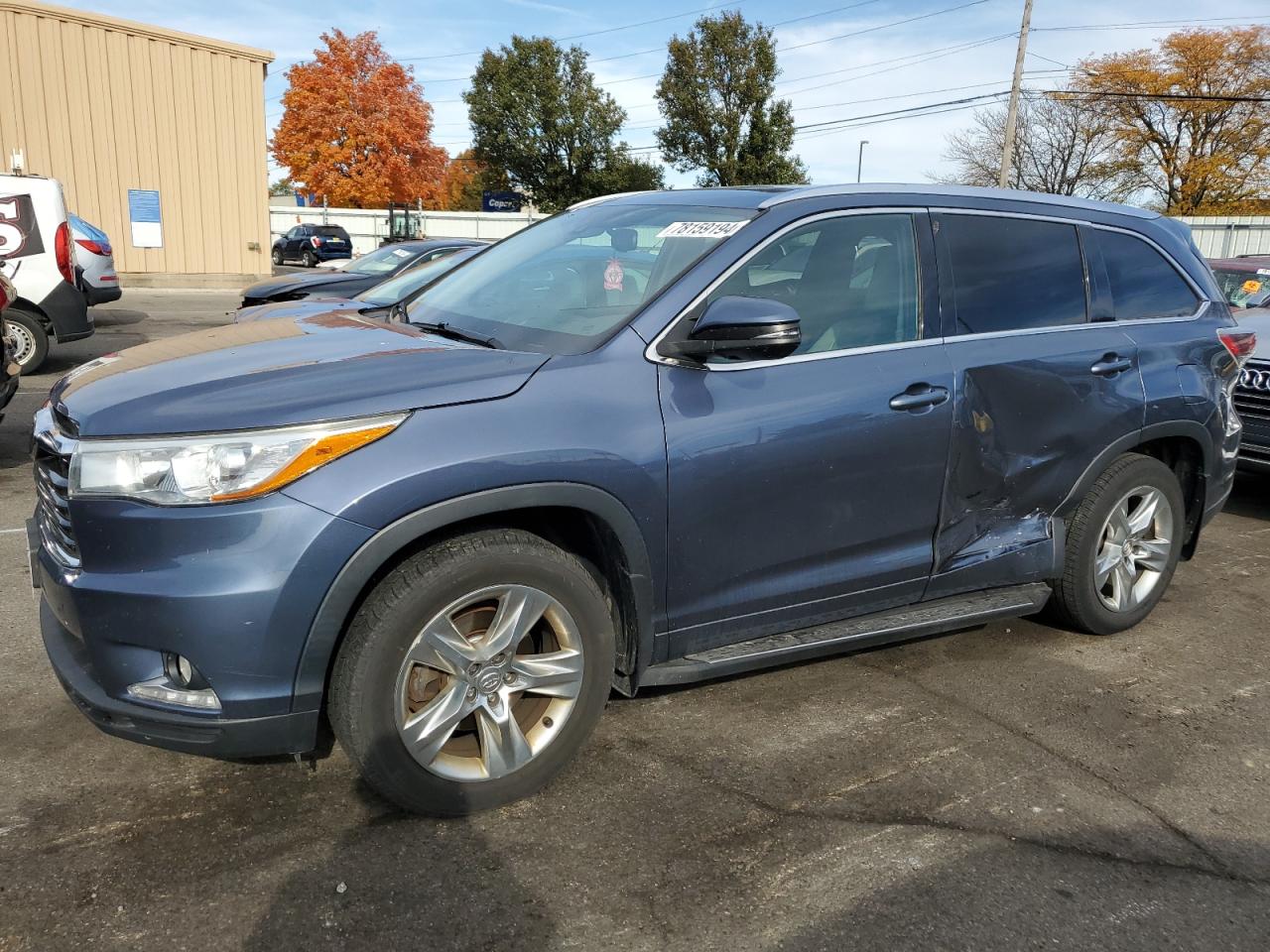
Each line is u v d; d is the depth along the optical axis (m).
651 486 2.85
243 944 2.26
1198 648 4.24
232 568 2.38
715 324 2.83
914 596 3.62
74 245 11.78
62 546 2.66
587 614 2.85
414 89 43.91
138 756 3.05
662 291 3.07
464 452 2.55
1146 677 3.91
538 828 2.74
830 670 3.87
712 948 2.30
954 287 3.62
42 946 2.22
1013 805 2.95
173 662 2.49
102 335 13.52
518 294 3.46
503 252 4.03
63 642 2.78
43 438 2.71
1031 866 2.66
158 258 20.22
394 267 10.20
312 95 42.06
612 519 2.79
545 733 2.86
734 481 3.01
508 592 2.70
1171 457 4.45
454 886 2.49
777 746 3.25
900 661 3.98
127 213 19.70
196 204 20.44
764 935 2.35
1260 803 3.02
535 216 44.50
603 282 3.28
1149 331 4.17
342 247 35.53
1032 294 3.85
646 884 2.52
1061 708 3.61
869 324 3.40
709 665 3.09
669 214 3.59
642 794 2.93
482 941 2.29
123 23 18.94
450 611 2.62
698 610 3.09
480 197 57.47
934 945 2.34
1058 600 4.17
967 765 3.17
